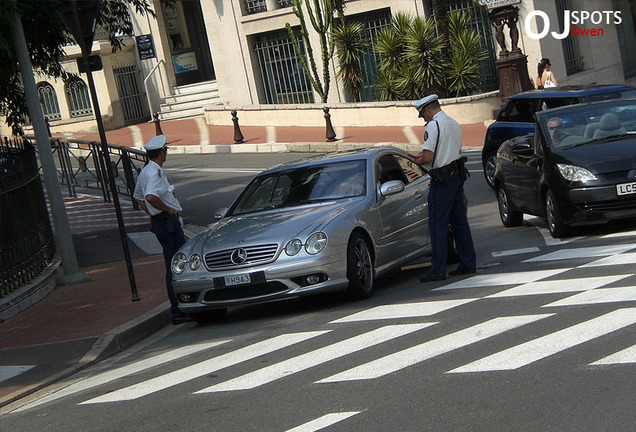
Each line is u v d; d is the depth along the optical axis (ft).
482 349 24.73
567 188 40.88
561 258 36.96
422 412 20.26
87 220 69.15
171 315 37.96
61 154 81.05
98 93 130.31
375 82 115.24
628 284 29.86
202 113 130.62
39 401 28.60
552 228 42.75
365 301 35.27
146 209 38.42
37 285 45.96
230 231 36.63
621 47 122.21
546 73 82.28
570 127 43.78
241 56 126.62
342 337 29.07
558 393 20.24
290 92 125.08
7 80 55.77
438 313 30.25
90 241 61.21
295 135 106.22
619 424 17.98
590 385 20.45
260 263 34.30
